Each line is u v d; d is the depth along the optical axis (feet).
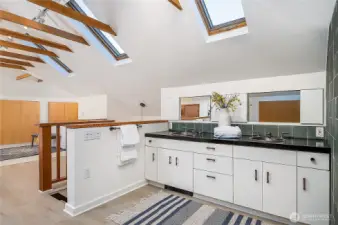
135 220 6.79
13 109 19.53
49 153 9.40
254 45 7.59
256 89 9.04
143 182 10.03
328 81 6.71
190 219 6.86
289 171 6.35
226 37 7.73
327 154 5.74
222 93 10.05
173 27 8.16
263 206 6.82
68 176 7.37
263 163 6.80
